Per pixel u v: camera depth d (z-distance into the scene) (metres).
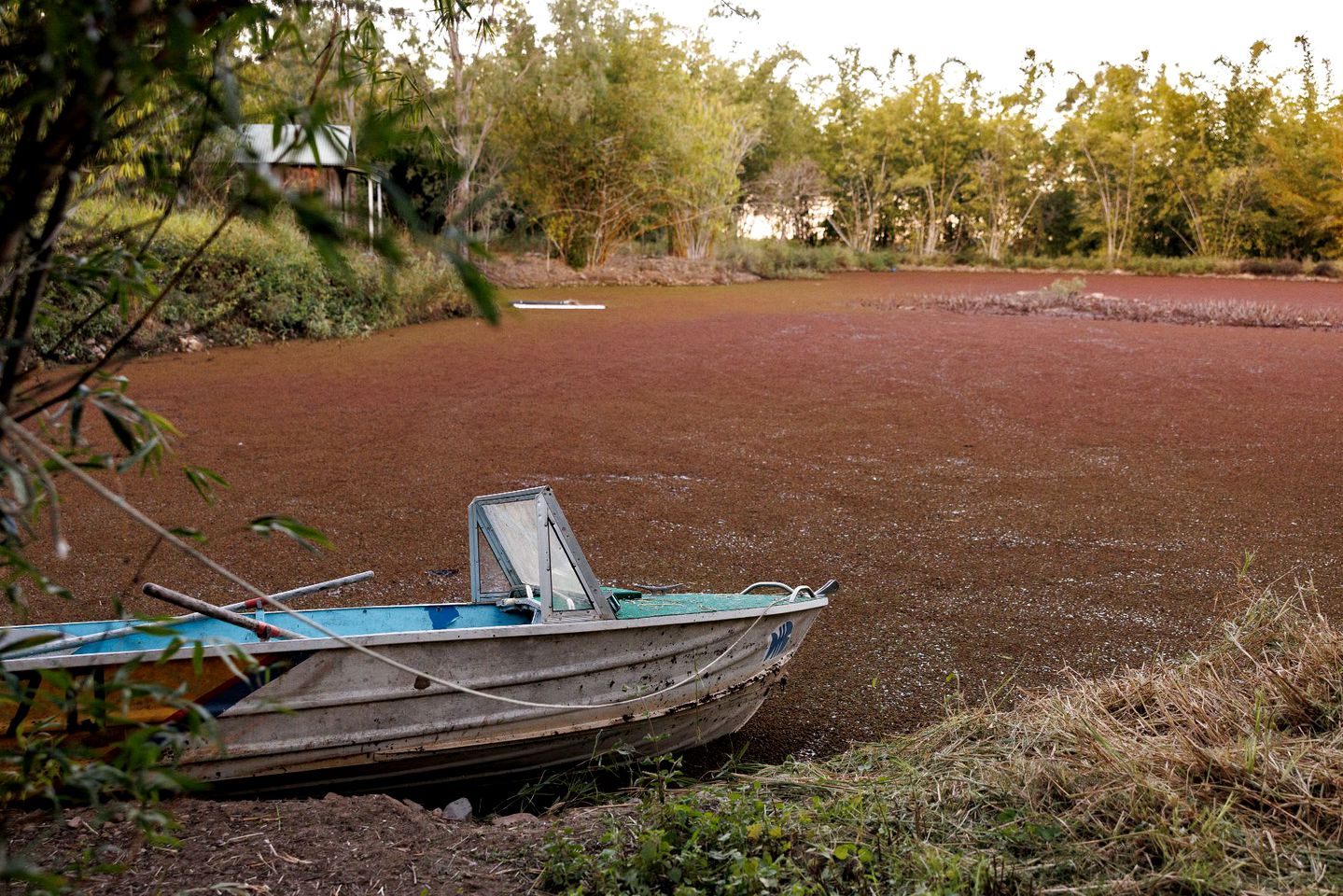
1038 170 46.38
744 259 33.88
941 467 8.94
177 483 7.96
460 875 2.88
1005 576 6.32
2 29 1.48
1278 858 2.79
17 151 1.42
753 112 35.56
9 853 2.76
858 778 3.56
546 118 27.52
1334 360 15.36
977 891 2.65
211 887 2.72
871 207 46.12
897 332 18.31
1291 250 42.22
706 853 2.90
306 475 8.30
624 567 6.43
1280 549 6.82
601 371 13.48
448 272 18.22
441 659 3.48
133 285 1.83
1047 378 13.45
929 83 46.34
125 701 1.74
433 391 11.84
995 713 4.07
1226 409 11.50
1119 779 3.20
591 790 3.91
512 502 4.20
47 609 5.45
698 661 3.99
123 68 1.35
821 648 5.29
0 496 1.85
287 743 3.37
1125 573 6.38
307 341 15.41
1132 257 43.19
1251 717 3.56
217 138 1.50
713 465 8.90
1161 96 44.28
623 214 30.52
